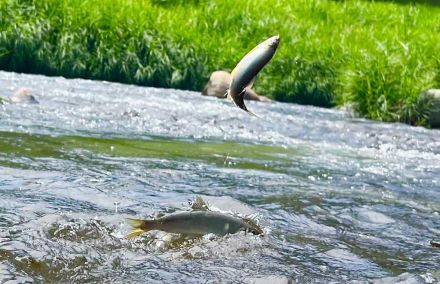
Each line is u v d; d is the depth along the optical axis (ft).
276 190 30.89
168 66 86.84
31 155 33.32
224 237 21.85
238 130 54.29
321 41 96.89
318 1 119.65
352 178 36.65
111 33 86.84
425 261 22.29
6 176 28.22
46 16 86.43
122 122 51.42
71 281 18.15
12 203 24.26
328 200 29.81
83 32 86.17
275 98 87.81
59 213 23.20
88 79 83.71
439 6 154.51
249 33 97.04
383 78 72.95
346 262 21.47
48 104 56.03
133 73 85.51
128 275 18.76
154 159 36.11
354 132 58.39
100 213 23.89
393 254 22.89
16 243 19.97
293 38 96.58
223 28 98.17
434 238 25.35
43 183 27.58
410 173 40.52
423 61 79.46
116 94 68.74
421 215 28.68
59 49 84.12
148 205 25.73
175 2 105.81
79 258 19.56
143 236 21.67
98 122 50.03
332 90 88.48
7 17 85.05
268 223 24.94
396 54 80.89
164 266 19.57
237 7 103.50
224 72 81.51
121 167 32.65
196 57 89.04
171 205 25.94
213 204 26.53
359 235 24.85
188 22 96.78
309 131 57.41
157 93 74.74
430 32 107.55
